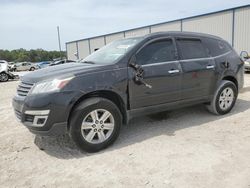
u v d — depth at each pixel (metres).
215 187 2.81
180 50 4.74
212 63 5.11
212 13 21.16
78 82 3.63
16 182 3.07
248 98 7.04
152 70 4.27
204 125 4.84
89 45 38.75
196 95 4.96
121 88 3.96
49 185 2.99
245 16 18.69
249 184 2.84
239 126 4.71
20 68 38.94
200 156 3.54
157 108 4.48
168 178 3.02
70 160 3.58
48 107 3.47
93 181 3.03
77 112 3.61
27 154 3.81
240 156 3.50
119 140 4.22
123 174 3.16
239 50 19.44
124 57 4.12
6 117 5.89
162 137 4.29
